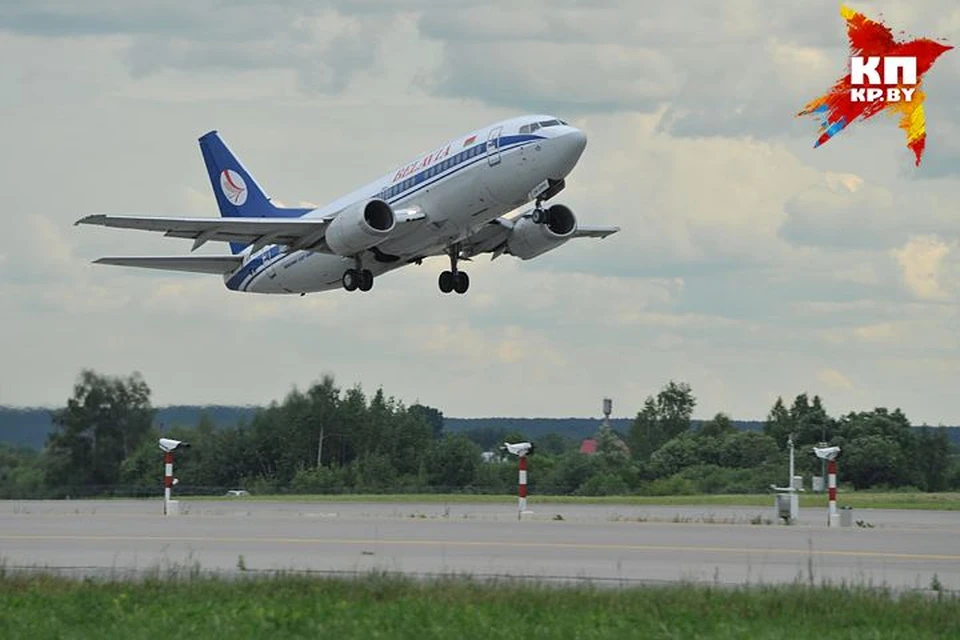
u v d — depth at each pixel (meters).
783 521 81.88
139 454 147.00
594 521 81.19
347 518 84.25
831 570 56.59
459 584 48.44
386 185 106.62
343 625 41.94
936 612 43.53
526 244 109.88
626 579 52.91
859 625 42.28
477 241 111.88
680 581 50.84
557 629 41.12
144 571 53.75
